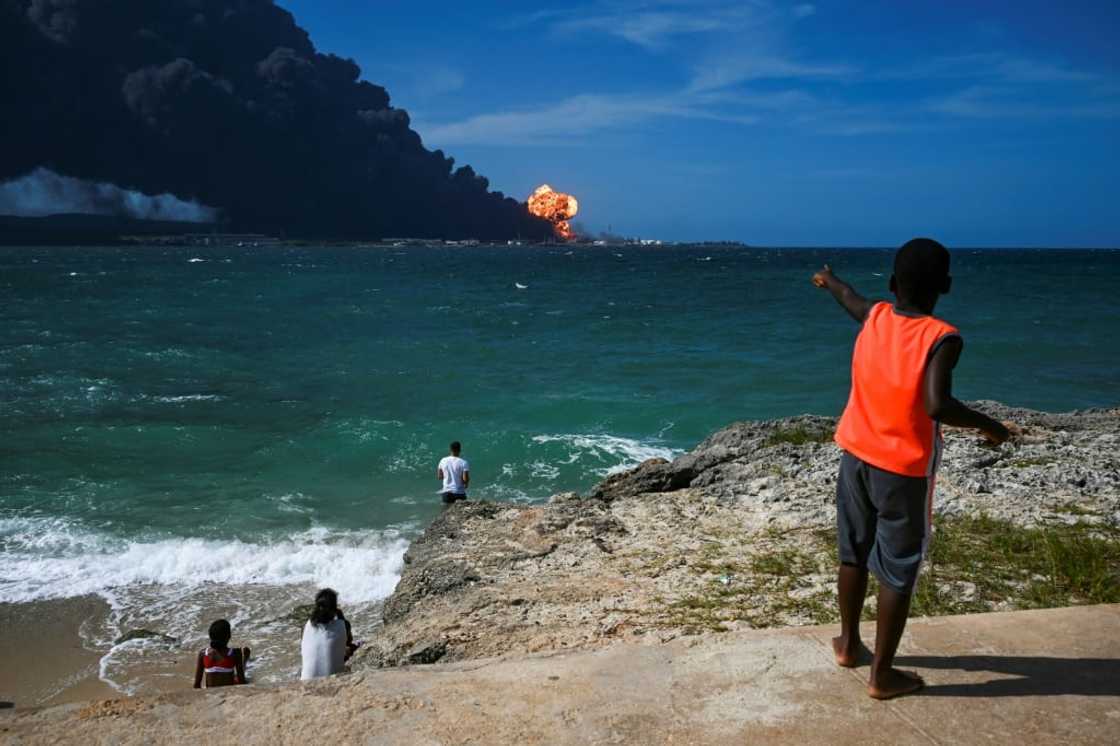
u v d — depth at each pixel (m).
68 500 14.47
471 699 2.86
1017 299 54.56
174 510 13.96
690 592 5.23
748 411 21.69
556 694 2.88
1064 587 4.80
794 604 4.87
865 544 2.89
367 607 10.29
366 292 69.50
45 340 35.56
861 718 2.67
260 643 9.41
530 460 16.92
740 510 6.89
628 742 2.57
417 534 12.79
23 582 11.02
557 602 5.29
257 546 12.25
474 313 50.59
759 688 2.89
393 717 2.74
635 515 7.00
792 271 113.75
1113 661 3.00
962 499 6.42
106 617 10.08
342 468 16.52
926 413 2.62
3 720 2.72
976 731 2.58
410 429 19.34
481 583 5.88
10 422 20.00
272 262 146.00
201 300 58.94
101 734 2.63
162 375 27.41
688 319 46.09
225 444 18.22
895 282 2.81
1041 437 8.08
